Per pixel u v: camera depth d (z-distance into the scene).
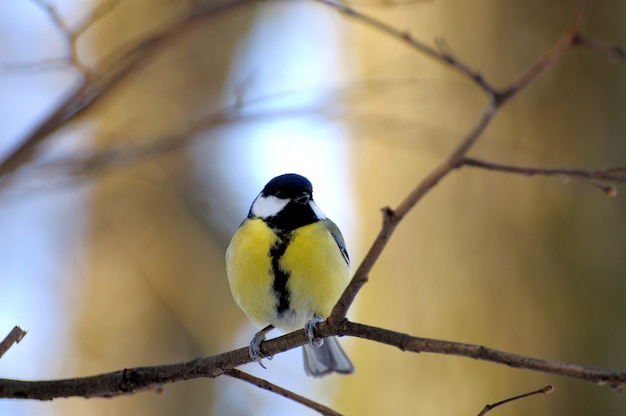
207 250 15.53
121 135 12.72
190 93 16.08
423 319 10.61
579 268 9.88
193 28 7.92
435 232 10.73
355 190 12.24
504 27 10.73
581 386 9.52
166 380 5.86
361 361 11.29
